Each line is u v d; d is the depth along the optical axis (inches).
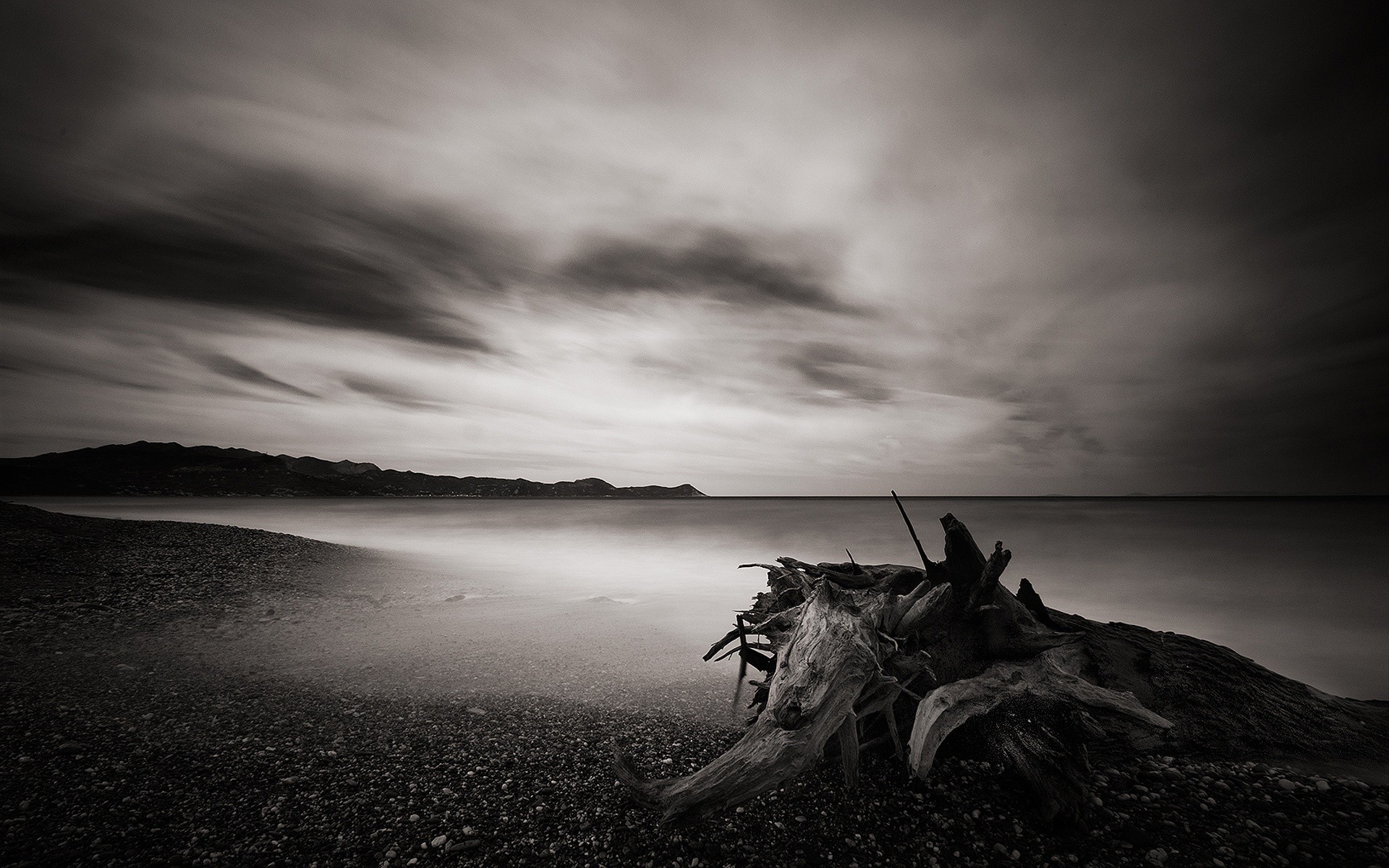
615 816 189.2
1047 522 1947.6
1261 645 519.5
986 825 190.2
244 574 663.8
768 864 169.6
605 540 1460.4
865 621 247.8
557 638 439.5
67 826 173.0
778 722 195.0
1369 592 740.7
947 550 257.0
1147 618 617.3
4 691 281.3
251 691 299.6
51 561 616.7
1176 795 208.8
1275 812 198.1
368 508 3225.9
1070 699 220.4
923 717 213.0
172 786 198.4
